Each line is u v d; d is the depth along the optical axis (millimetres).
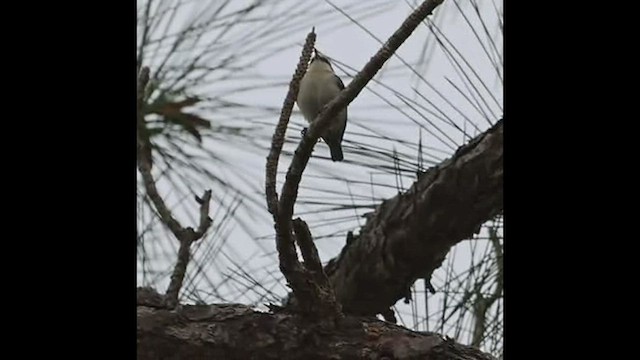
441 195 5492
